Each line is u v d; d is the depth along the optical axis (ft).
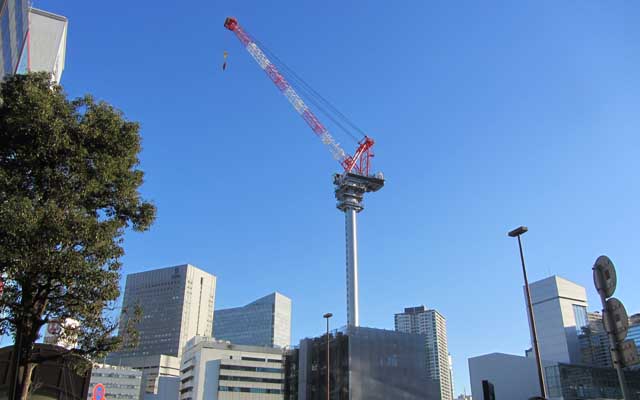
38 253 58.70
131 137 71.10
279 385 478.18
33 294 65.46
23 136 62.75
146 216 75.00
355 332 397.60
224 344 488.44
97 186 66.90
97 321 69.82
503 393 472.44
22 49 172.14
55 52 278.87
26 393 63.77
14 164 63.31
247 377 474.90
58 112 66.85
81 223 61.46
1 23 143.95
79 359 70.33
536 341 85.35
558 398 430.20
